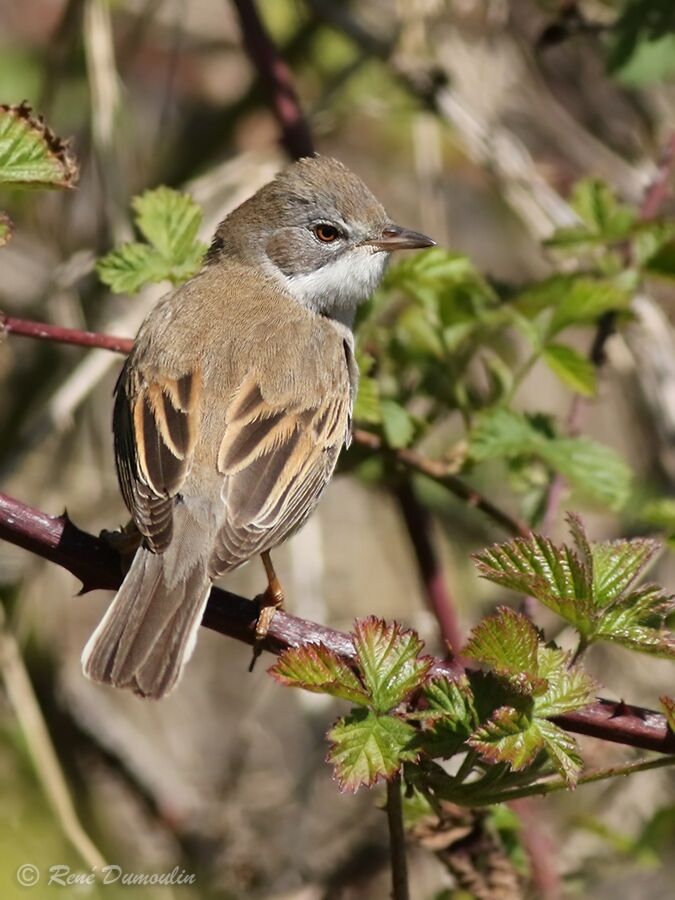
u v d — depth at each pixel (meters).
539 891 10.86
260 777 14.56
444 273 10.77
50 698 14.24
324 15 14.64
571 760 7.09
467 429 11.12
